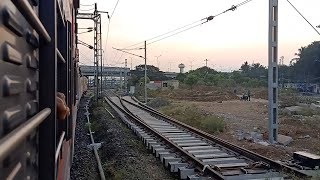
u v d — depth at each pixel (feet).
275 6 48.85
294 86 299.38
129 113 87.71
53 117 8.25
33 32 7.16
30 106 7.04
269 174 27.22
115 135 53.16
